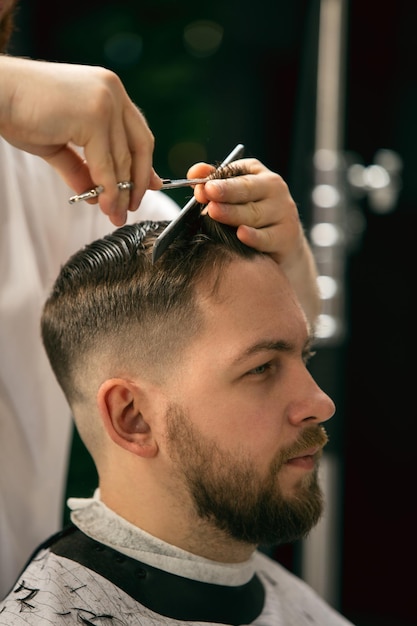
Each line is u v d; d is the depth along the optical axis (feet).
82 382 3.64
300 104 7.86
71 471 7.28
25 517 4.61
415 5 8.54
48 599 3.36
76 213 4.67
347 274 8.72
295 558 8.33
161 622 3.46
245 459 3.42
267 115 8.72
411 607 9.30
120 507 3.62
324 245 7.33
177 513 3.53
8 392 4.47
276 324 3.45
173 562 3.53
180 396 3.43
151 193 4.76
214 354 3.39
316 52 7.77
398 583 9.35
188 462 3.45
